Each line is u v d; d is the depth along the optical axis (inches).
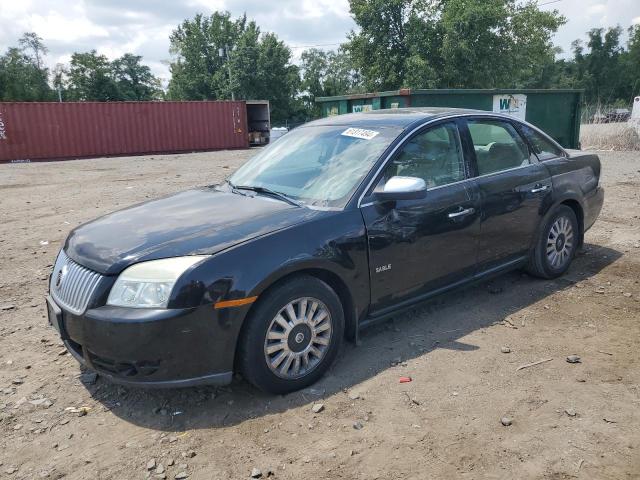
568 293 186.9
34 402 129.5
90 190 478.6
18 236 301.9
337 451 108.1
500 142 180.5
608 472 99.7
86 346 117.8
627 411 118.0
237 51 2105.1
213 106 1026.7
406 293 151.8
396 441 110.4
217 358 117.7
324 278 136.3
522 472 100.5
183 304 112.3
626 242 245.8
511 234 177.6
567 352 145.6
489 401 123.3
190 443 112.3
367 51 1370.6
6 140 847.7
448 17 1244.5
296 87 2326.5
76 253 128.0
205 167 679.7
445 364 140.6
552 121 627.5
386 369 138.9
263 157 179.3
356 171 146.6
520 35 1306.6
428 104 528.1
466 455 105.6
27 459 109.3
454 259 161.2
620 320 164.7
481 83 1283.2
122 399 130.0
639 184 404.2
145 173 620.4
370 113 181.5
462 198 160.7
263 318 121.1
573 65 3555.6
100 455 109.8
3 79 2470.5
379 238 140.9
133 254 119.0
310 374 131.3
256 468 103.7
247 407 124.6
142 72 2694.4
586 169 208.5
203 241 121.8
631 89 3312.0
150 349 111.9
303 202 144.1
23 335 167.8
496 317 169.0
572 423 114.3
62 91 2632.9
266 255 121.3
